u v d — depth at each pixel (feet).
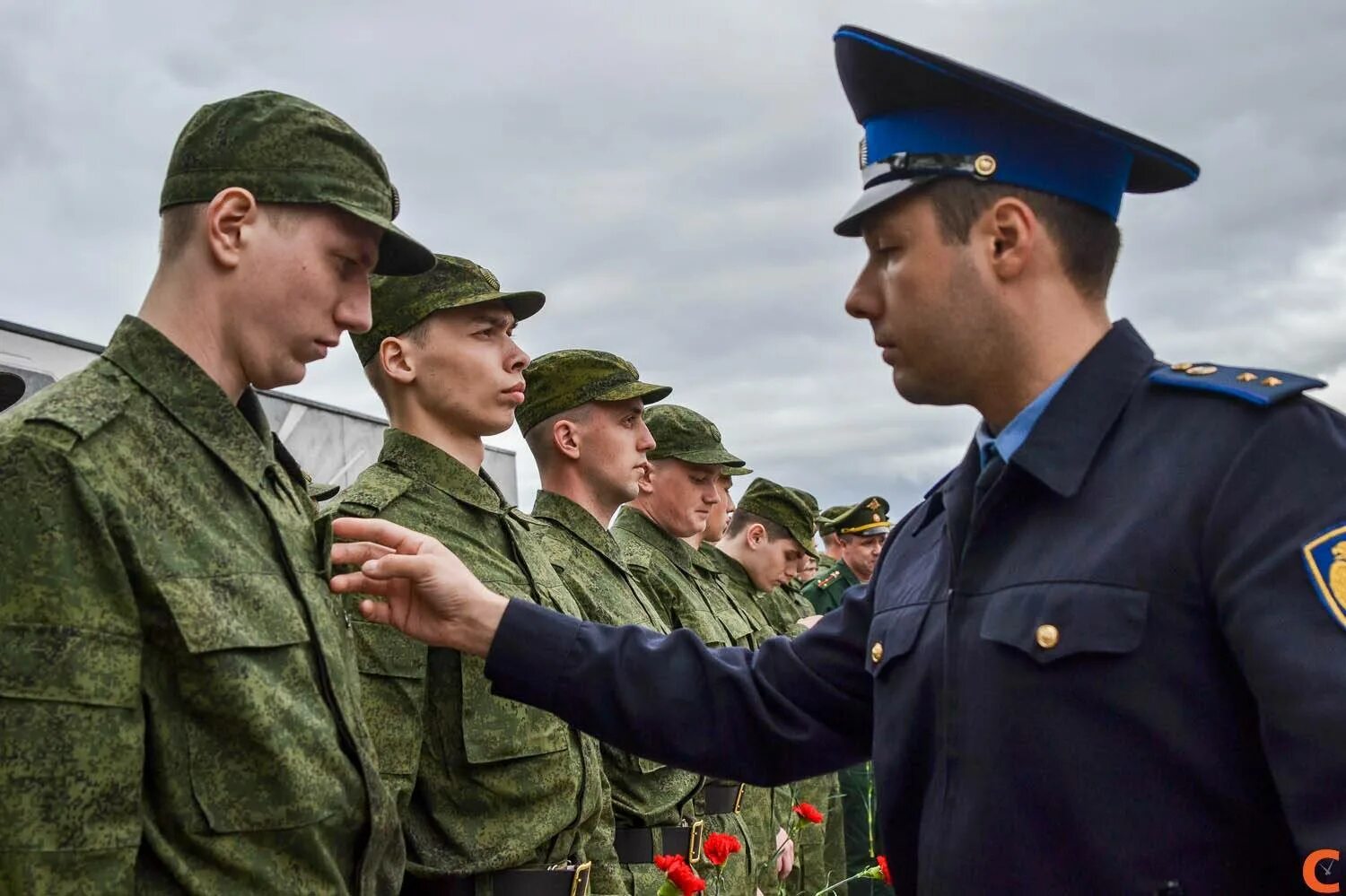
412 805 11.03
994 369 7.00
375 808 7.87
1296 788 5.48
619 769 15.06
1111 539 6.32
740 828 18.75
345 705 7.92
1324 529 5.76
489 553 11.91
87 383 7.22
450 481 11.93
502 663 8.76
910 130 7.02
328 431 17.66
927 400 7.36
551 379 15.79
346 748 7.81
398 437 12.02
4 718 6.44
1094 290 7.04
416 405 12.01
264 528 7.78
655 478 19.89
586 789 11.84
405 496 11.69
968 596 6.83
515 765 11.20
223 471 7.59
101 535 6.75
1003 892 6.32
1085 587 6.27
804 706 8.68
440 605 8.77
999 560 6.79
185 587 7.03
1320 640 5.57
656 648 8.86
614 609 15.03
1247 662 5.77
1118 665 6.15
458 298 11.81
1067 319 6.95
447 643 8.86
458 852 10.90
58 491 6.72
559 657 8.74
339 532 8.71
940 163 6.89
